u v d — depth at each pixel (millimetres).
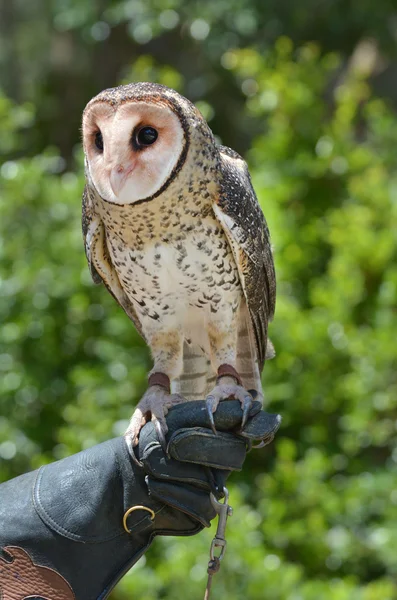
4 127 11148
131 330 9617
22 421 9734
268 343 6234
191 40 15656
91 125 5051
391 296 9336
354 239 9625
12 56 18359
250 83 11992
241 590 8172
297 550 8969
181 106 5074
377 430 9211
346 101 11375
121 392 9383
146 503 4742
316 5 15516
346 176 10828
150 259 5289
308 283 10273
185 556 8234
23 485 4805
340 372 9492
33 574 4648
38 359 9867
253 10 14547
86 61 17312
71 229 9961
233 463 4750
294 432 9766
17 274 9742
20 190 10023
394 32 16156
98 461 4801
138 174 5012
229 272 5414
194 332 5699
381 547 8734
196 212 5211
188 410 4844
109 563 4734
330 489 9164
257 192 10000
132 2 14227
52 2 16562
